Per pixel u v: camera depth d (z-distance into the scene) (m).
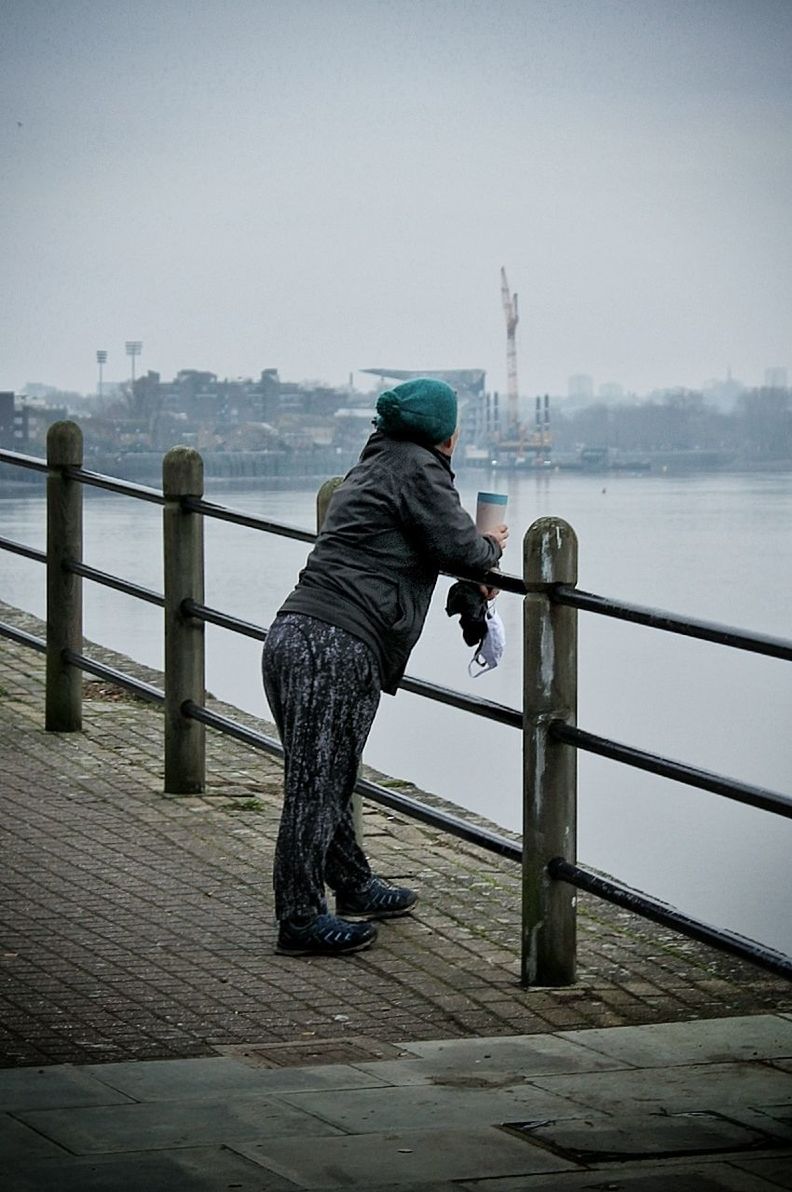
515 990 5.78
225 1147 4.13
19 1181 3.88
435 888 7.00
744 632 5.08
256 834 7.71
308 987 5.76
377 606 5.95
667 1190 3.88
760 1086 4.71
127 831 7.70
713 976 5.97
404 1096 4.59
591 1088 4.68
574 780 5.80
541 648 5.73
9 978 5.76
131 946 6.14
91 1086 4.65
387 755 16.36
